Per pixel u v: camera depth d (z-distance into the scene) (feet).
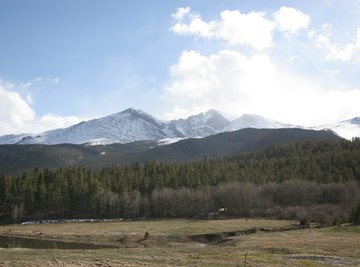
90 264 144.36
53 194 560.61
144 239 341.21
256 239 288.71
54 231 401.90
